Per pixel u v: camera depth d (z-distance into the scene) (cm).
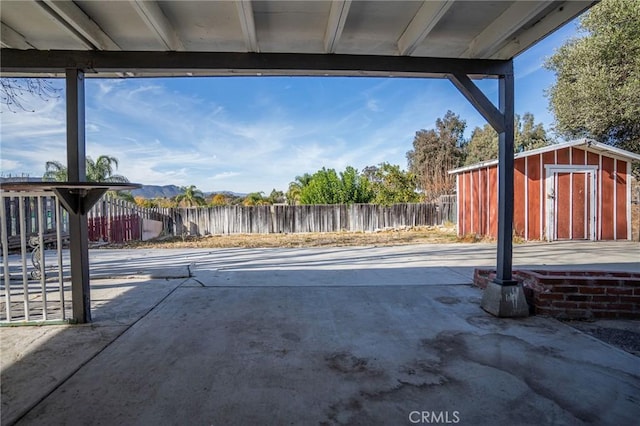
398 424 174
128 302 389
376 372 228
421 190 2675
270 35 317
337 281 491
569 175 976
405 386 210
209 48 331
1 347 269
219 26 300
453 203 1573
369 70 338
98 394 202
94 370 232
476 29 318
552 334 292
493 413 182
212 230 1476
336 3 255
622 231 980
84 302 322
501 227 346
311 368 234
